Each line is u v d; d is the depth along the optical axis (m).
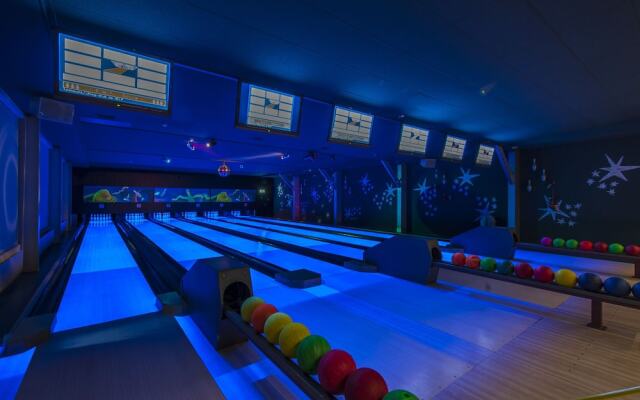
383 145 4.77
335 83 2.56
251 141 4.54
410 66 2.20
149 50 1.99
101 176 8.92
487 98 2.85
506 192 5.10
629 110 3.15
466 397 1.11
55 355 1.31
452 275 2.90
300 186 10.04
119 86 2.00
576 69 2.21
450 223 5.85
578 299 2.19
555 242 3.72
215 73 2.38
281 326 1.17
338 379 0.88
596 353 1.43
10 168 2.53
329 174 8.55
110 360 1.27
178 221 9.21
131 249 4.34
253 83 2.54
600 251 3.27
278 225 8.16
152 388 1.10
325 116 3.55
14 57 1.84
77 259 3.64
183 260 3.62
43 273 2.79
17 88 2.23
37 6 1.45
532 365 1.33
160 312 1.87
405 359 1.38
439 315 1.91
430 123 3.76
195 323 1.78
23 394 1.05
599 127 3.77
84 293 2.35
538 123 3.65
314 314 1.93
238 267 1.59
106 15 1.57
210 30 1.74
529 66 2.17
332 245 4.81
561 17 1.57
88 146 4.89
